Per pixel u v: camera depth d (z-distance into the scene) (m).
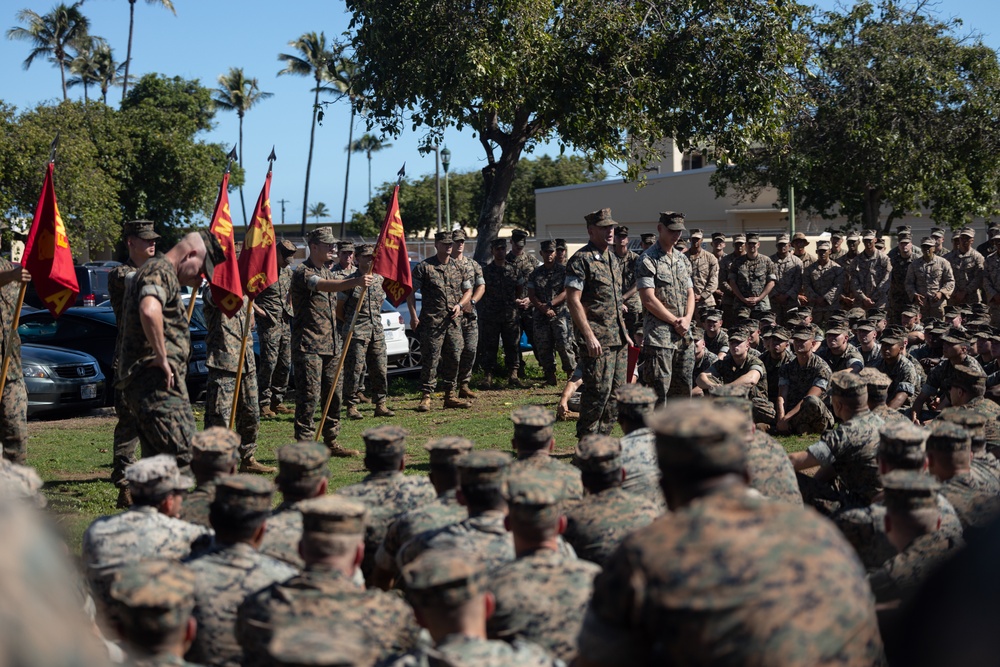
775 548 2.38
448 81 16.09
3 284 7.36
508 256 14.62
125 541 4.29
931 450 5.03
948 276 15.71
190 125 48.44
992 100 22.89
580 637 2.58
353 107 17.36
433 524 4.64
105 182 40.47
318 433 9.84
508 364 14.80
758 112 16.86
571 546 4.45
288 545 4.47
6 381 7.53
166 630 3.05
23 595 1.14
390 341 14.76
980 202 24.17
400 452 5.15
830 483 6.49
